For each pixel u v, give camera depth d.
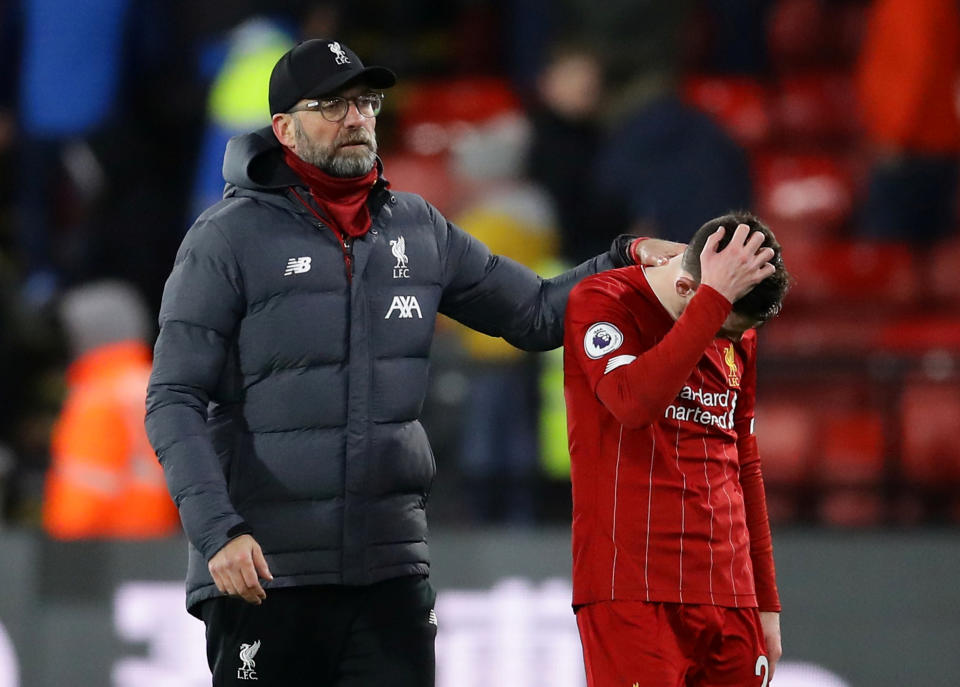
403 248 14.49
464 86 35.47
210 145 31.05
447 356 24.14
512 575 21.58
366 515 14.09
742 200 27.81
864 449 24.97
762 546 15.22
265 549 13.97
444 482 23.92
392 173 31.72
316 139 14.09
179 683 21.52
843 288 30.44
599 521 14.27
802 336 28.77
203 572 14.23
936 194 30.97
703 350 13.33
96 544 21.77
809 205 33.34
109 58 33.59
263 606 14.08
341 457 14.02
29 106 33.50
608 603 14.20
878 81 31.11
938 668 21.53
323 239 14.15
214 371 13.93
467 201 26.89
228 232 14.01
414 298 14.45
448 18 37.03
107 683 21.55
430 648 14.56
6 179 34.53
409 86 35.97
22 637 21.58
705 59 36.22
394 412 14.25
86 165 33.53
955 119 30.86
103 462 23.22
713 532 14.27
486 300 15.32
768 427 25.28
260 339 13.98
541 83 31.41
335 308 14.07
